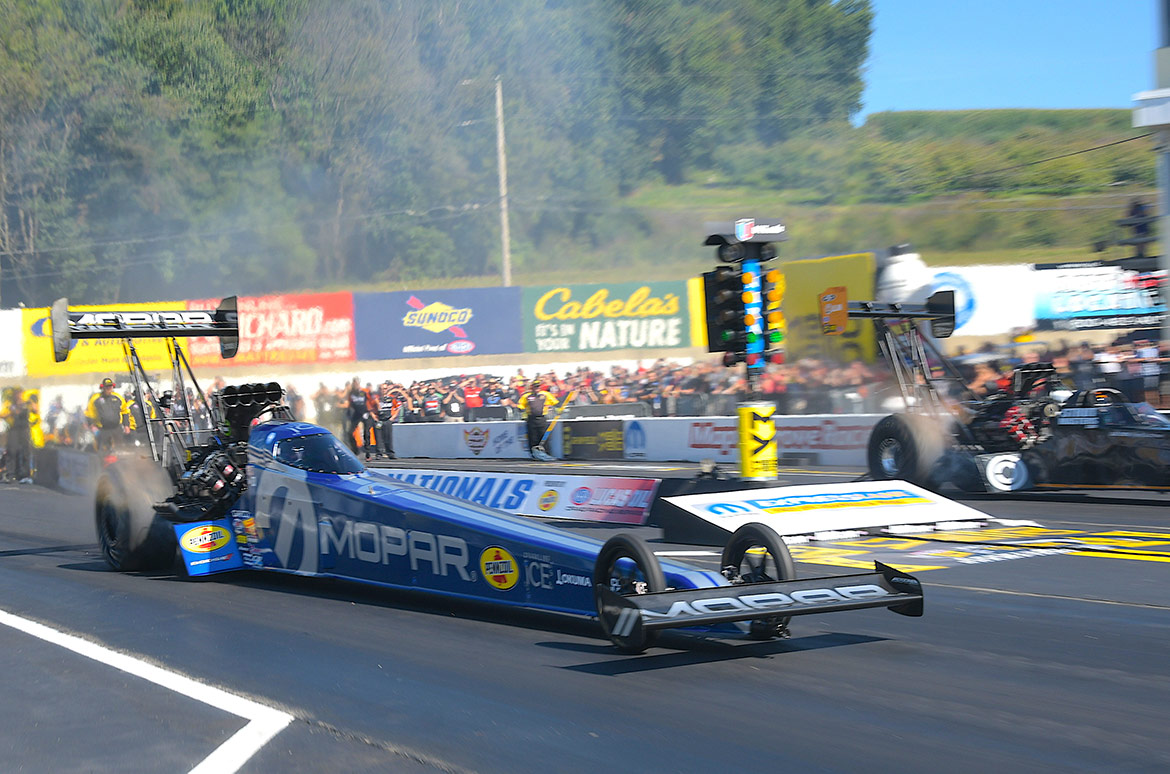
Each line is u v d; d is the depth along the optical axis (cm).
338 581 862
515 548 656
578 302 3316
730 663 575
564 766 429
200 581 882
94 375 3016
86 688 562
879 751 441
